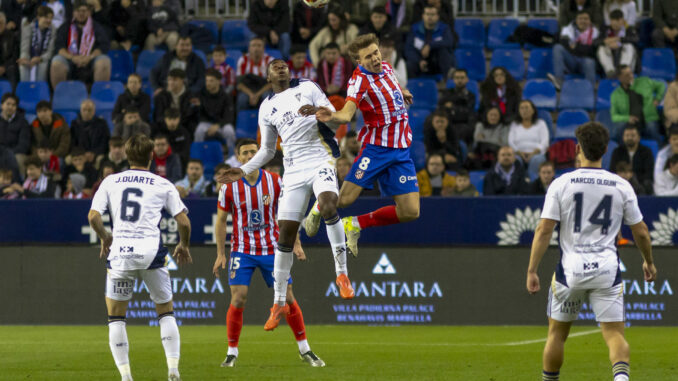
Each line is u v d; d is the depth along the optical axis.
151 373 24.56
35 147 47.88
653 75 53.03
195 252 39.34
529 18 58.34
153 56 55.12
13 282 40.03
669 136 45.97
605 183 17.94
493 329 37.47
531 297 38.59
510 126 46.66
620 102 48.66
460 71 48.41
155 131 46.41
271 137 24.39
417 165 47.59
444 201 39.03
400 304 39.09
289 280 25.98
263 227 26.72
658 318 37.84
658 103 50.12
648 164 43.53
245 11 59.31
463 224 38.94
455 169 45.06
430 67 53.19
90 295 39.72
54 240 40.00
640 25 55.56
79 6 53.97
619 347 17.52
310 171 23.69
